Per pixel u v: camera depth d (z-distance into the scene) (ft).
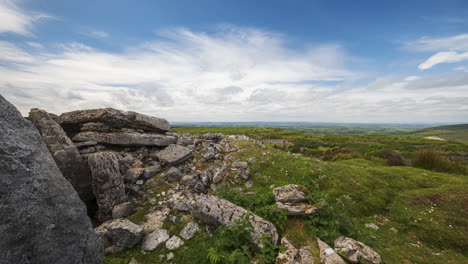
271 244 18.67
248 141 58.23
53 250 12.57
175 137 51.11
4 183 11.54
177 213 26.32
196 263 17.92
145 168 34.22
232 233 19.94
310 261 17.24
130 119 41.50
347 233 22.07
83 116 38.50
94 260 15.24
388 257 20.75
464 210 31.94
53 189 13.84
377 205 34.27
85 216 15.55
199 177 35.09
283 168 41.68
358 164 72.38
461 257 23.29
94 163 25.63
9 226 11.06
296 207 24.31
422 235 27.61
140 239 21.21
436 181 45.19
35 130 15.42
